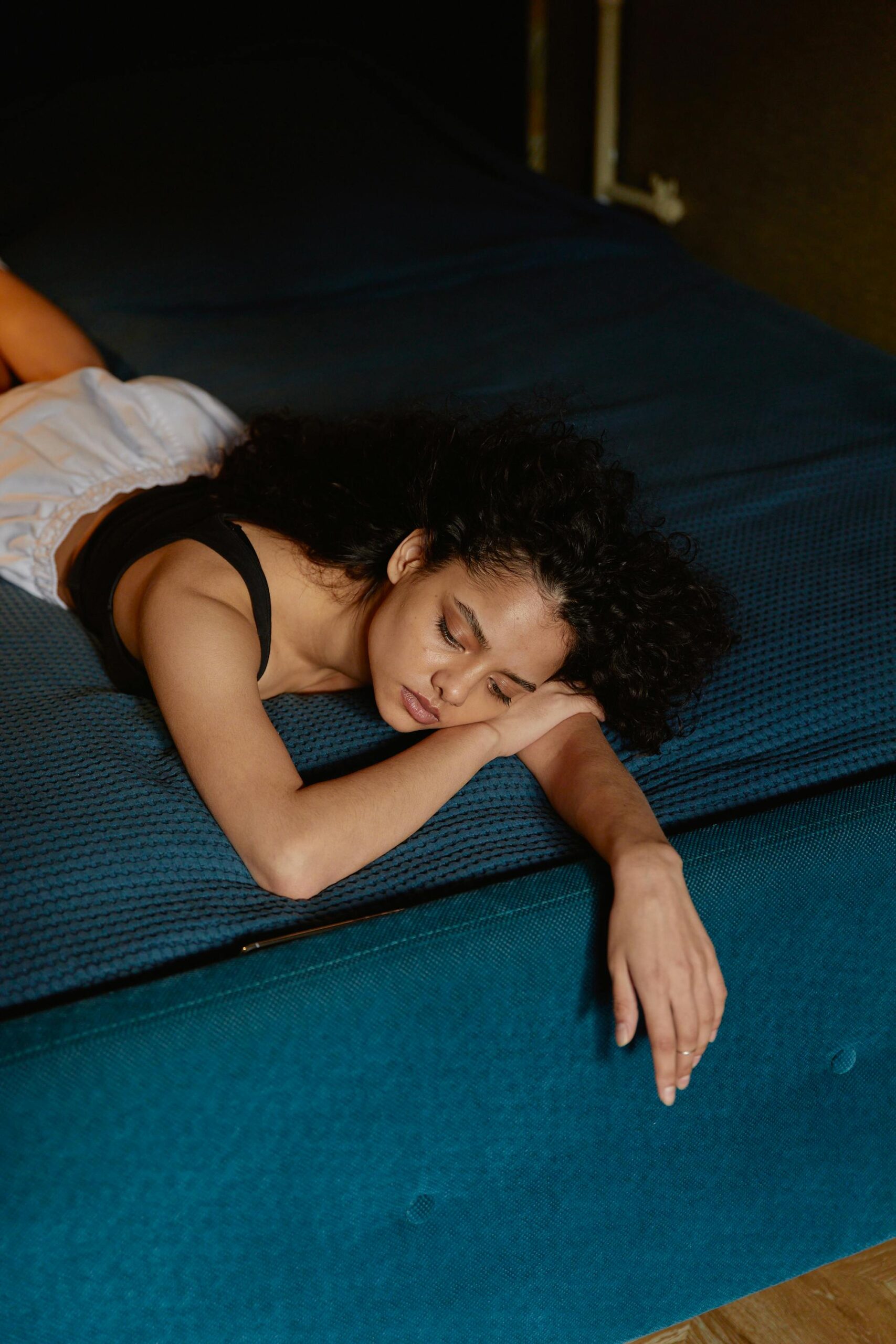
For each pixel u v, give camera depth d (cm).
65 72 245
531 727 91
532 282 204
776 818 86
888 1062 95
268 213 220
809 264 223
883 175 200
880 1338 95
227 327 185
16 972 73
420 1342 87
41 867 79
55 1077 66
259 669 95
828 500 135
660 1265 93
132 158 231
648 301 196
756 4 215
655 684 94
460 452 97
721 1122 90
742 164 231
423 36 271
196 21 250
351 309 193
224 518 100
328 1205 78
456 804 91
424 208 226
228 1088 71
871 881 86
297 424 118
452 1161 81
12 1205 66
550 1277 89
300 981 71
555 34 273
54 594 115
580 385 164
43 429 124
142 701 101
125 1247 72
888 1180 100
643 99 254
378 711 101
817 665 108
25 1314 70
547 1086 82
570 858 88
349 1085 75
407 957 74
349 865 80
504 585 85
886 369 168
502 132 289
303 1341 82
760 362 172
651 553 96
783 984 87
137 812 85
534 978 78
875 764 98
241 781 80
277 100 247
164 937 77
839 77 203
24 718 94
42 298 148
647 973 76
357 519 97
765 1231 96
